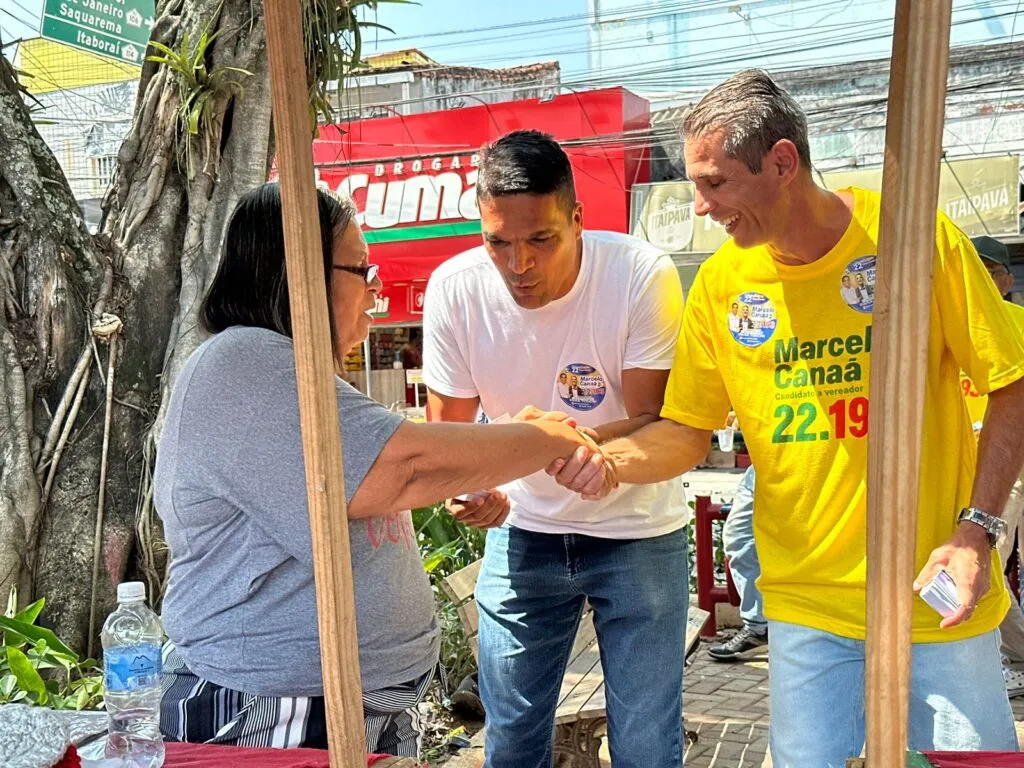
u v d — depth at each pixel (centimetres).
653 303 251
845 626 204
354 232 191
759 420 215
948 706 194
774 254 209
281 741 175
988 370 189
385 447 170
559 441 204
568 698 353
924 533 196
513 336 259
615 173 1602
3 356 388
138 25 529
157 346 423
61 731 143
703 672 518
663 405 244
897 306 84
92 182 1455
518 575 268
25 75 442
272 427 170
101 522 401
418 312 1747
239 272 183
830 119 1434
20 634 321
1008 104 1469
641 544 257
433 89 1869
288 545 171
